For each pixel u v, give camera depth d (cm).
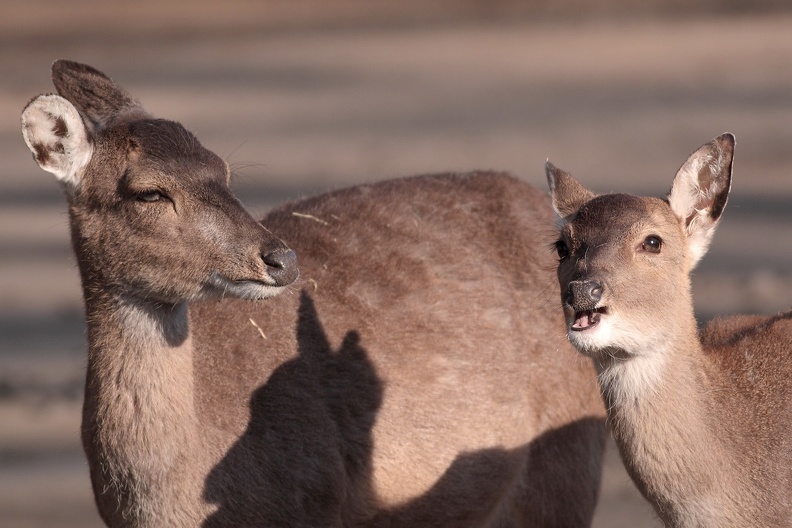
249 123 4194
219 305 1172
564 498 1303
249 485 1109
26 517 1558
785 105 3891
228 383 1127
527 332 1273
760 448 1116
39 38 6356
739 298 2162
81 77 1159
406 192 1309
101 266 1066
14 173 3672
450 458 1223
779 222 2653
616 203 1141
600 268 1087
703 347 1212
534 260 1302
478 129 3872
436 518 1238
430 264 1254
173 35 6444
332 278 1212
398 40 5991
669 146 3447
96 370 1064
